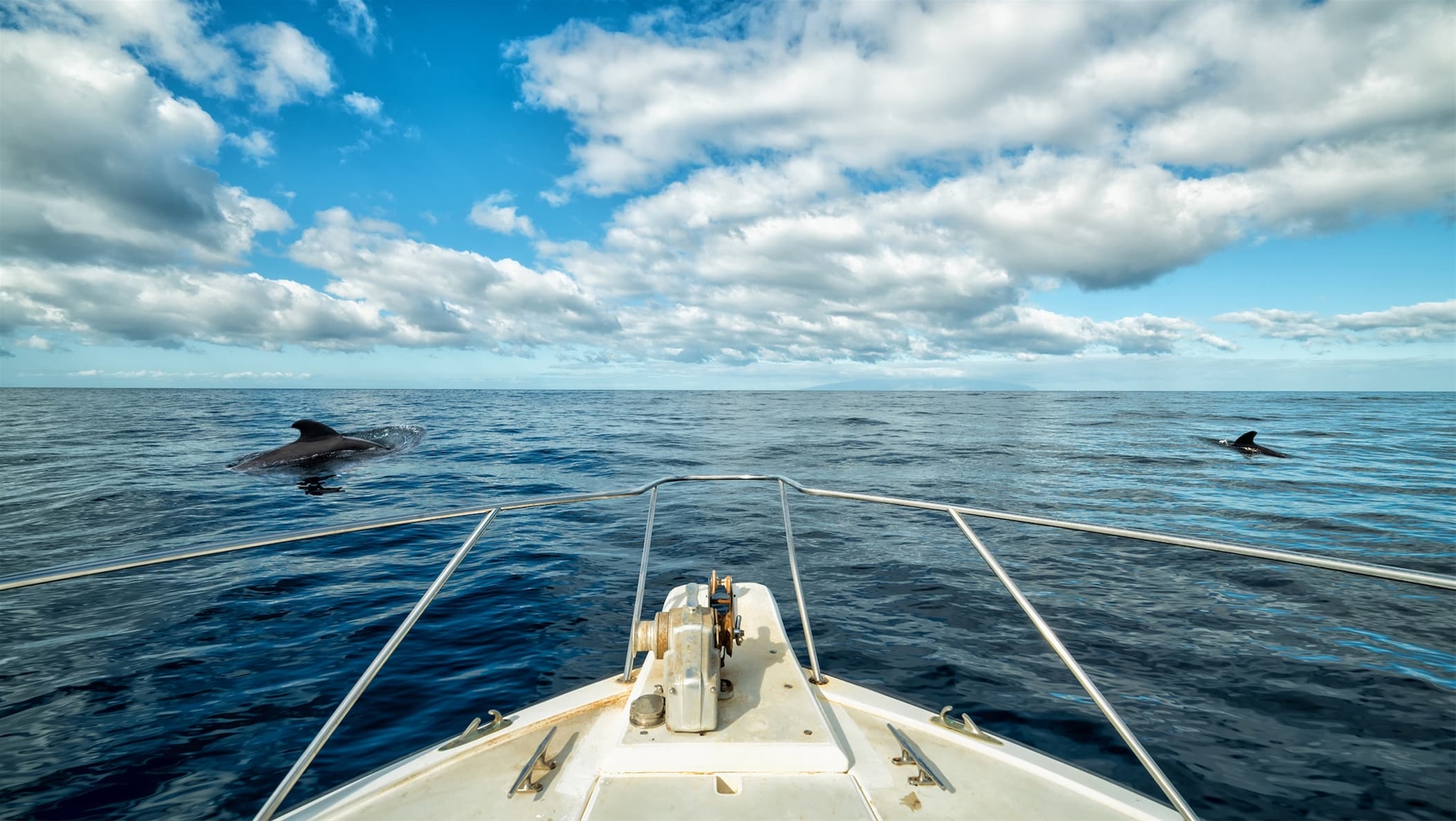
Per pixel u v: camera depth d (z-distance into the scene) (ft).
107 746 12.02
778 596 20.59
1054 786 7.00
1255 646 16.62
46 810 10.27
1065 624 18.16
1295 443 76.28
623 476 47.98
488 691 14.34
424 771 7.29
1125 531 7.37
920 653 16.24
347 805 6.78
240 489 40.60
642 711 7.08
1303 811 10.37
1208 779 11.19
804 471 50.49
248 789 10.87
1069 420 119.34
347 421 107.86
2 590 5.83
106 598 20.15
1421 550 26.63
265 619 18.45
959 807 6.61
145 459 53.78
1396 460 58.59
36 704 13.51
